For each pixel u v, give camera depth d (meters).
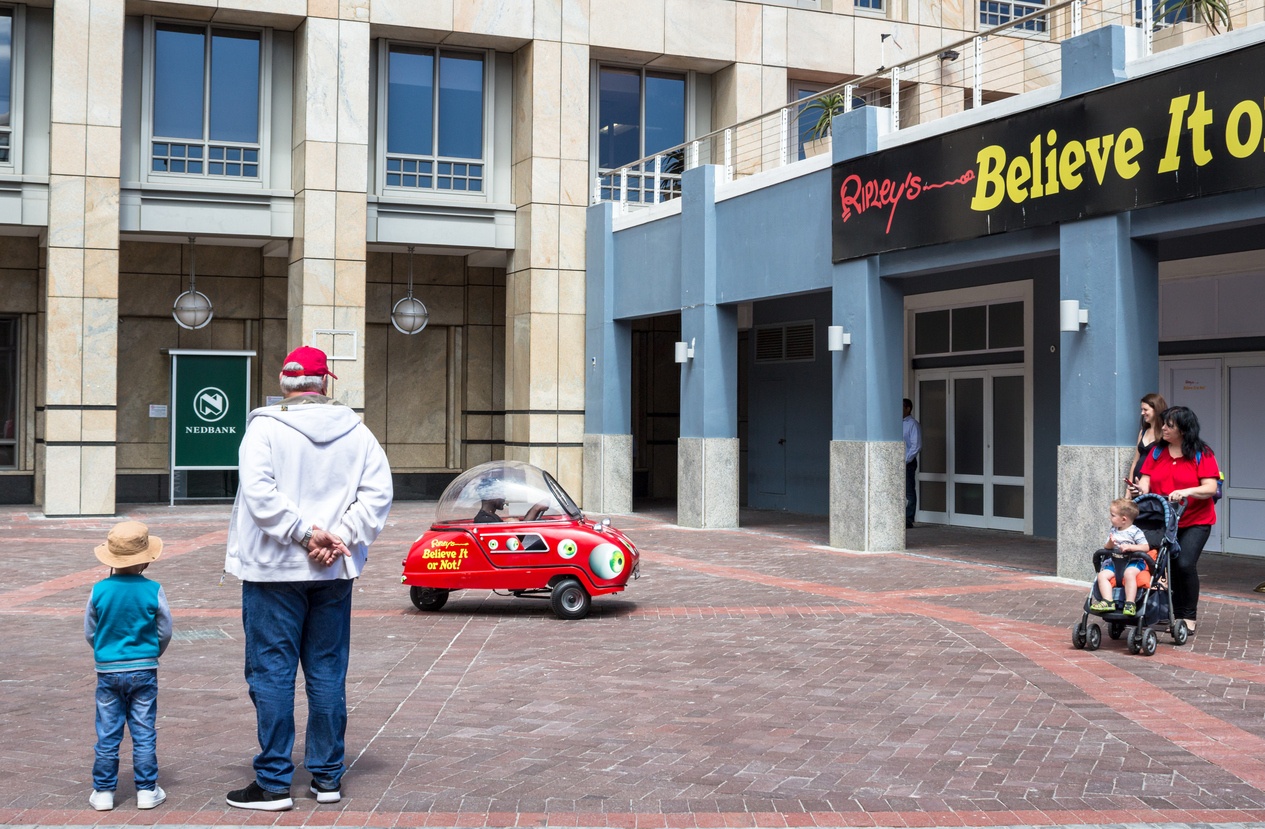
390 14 22.92
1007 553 16.05
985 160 14.12
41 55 21.98
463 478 11.41
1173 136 11.83
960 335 19.88
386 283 26.61
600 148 25.19
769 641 9.66
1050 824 5.19
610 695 7.70
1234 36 11.32
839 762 6.16
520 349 24.11
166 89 22.92
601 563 10.80
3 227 21.78
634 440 28.23
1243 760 6.18
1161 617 9.24
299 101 22.92
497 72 24.69
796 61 25.41
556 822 5.19
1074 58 13.09
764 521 21.38
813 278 17.36
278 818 5.22
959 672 8.39
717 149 25.50
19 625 10.38
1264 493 15.17
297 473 5.33
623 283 22.98
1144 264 12.79
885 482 16.33
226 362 23.55
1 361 24.14
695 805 5.45
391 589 12.78
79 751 6.34
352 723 6.95
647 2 24.36
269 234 23.03
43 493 23.12
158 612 5.39
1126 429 12.69
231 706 7.38
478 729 6.82
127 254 24.88
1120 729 6.82
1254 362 15.23
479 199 24.64
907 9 26.45
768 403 24.20
